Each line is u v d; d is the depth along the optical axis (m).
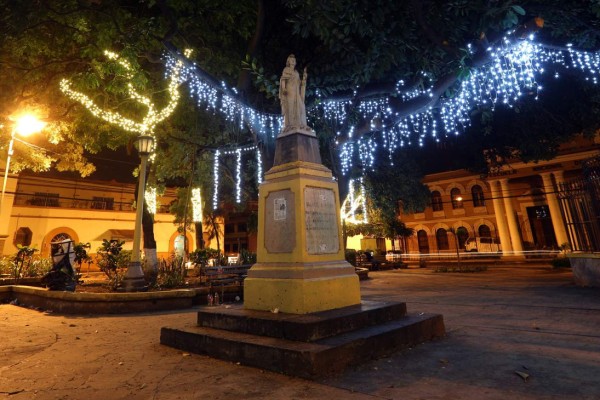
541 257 26.16
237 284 10.88
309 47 10.39
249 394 2.90
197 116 14.32
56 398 2.92
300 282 4.46
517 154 17.05
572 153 25.25
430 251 33.09
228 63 10.08
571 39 8.41
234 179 18.05
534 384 2.87
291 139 5.51
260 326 4.14
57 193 28.34
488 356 3.71
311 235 4.92
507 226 28.92
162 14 9.61
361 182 20.66
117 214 29.16
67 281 9.22
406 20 7.38
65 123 14.84
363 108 10.38
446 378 3.09
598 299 7.21
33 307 9.01
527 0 7.38
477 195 31.34
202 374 3.47
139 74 9.50
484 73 9.10
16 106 12.20
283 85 5.93
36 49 10.23
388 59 7.54
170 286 10.91
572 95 12.38
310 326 3.74
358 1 6.75
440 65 8.34
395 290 10.91
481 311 6.54
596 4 6.75
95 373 3.57
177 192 26.38
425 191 24.00
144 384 3.21
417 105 9.36
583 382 2.87
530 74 8.74
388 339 4.00
